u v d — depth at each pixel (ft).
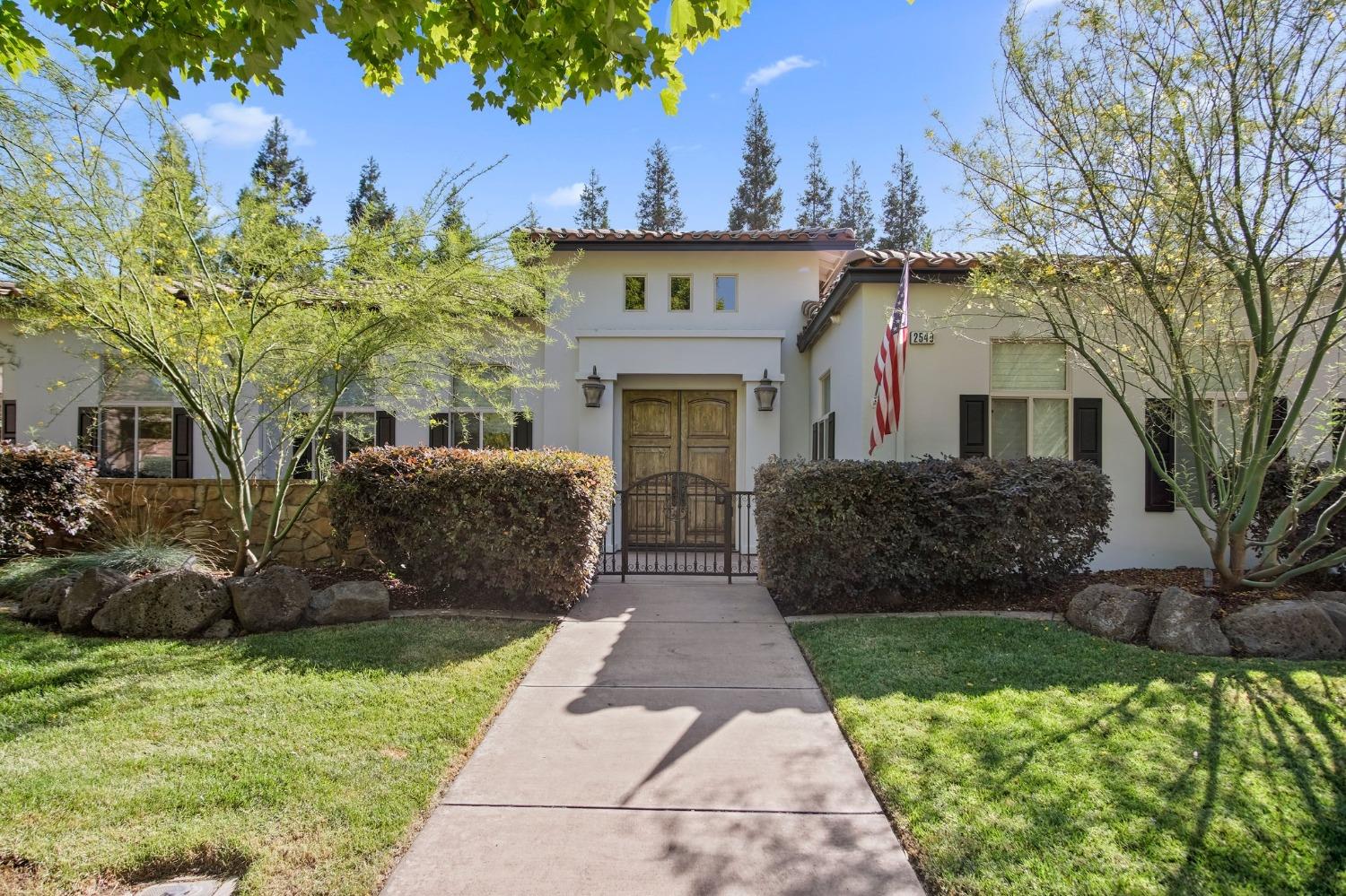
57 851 8.68
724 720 13.10
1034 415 26.03
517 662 16.05
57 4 10.39
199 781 10.36
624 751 11.82
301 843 8.89
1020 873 8.21
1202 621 16.62
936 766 10.78
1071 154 17.85
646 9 11.38
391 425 35.45
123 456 34.37
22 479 23.36
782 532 21.03
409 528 21.01
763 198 112.27
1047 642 17.10
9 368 34.60
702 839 9.21
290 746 11.55
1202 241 17.35
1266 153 16.35
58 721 12.52
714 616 20.70
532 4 11.54
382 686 14.25
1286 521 18.81
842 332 29.53
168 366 20.10
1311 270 17.61
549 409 36.06
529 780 10.80
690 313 36.78
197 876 8.46
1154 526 25.76
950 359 25.72
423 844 9.10
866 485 20.81
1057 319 22.18
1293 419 17.69
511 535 20.48
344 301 20.52
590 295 36.68
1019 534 20.76
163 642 17.10
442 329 21.42
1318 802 9.62
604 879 8.38
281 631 18.24
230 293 20.38
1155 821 9.20
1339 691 13.62
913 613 20.47
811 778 10.85
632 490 26.37
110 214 18.56
